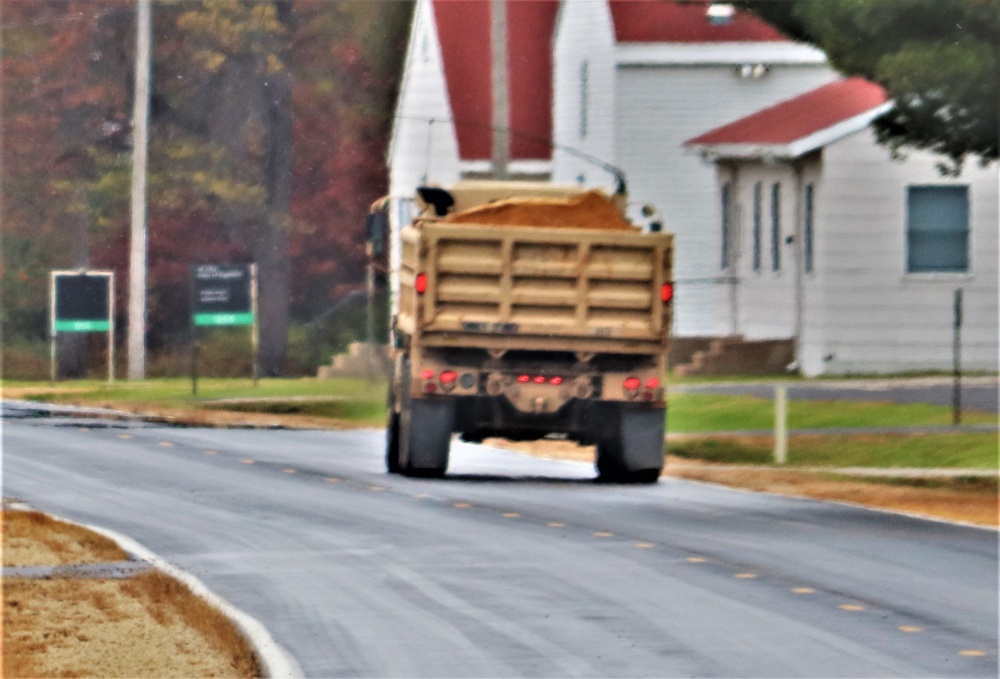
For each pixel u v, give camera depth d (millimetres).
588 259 70875
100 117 195875
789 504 65188
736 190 130375
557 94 149125
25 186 197750
